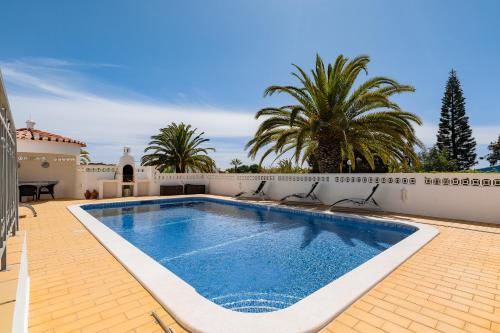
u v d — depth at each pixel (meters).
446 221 7.72
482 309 2.79
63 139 13.55
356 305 2.87
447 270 3.91
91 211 11.60
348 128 12.01
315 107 13.02
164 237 7.36
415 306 2.86
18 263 2.81
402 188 9.25
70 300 3.01
